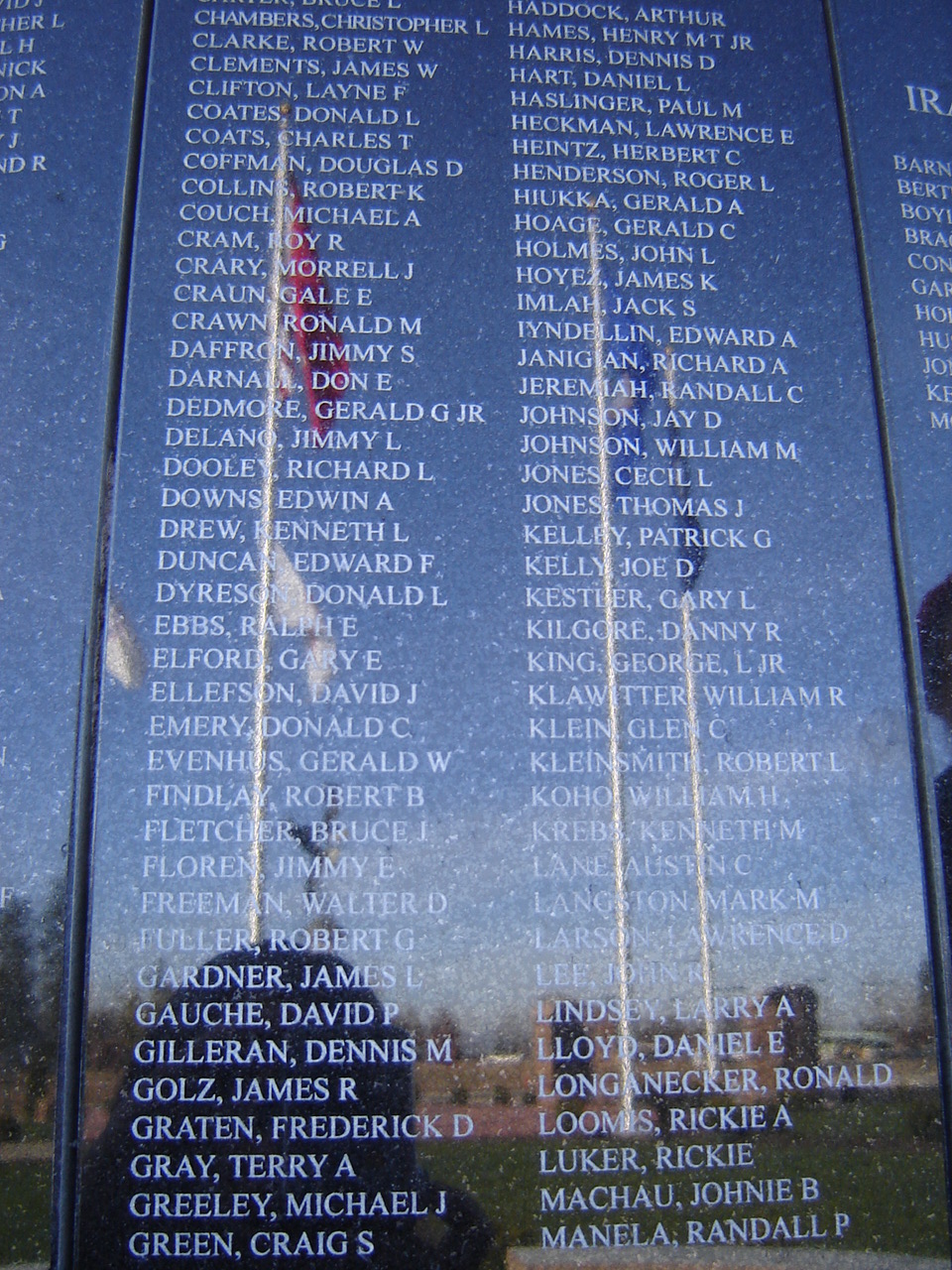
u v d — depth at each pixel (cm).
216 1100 153
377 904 160
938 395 190
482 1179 153
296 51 199
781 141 201
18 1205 149
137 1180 151
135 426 177
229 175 190
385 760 165
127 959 157
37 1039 154
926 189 201
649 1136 155
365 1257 150
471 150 196
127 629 168
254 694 166
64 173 188
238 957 157
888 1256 154
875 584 178
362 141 194
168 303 183
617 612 174
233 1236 150
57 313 181
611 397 184
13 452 175
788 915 164
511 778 166
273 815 162
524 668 170
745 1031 160
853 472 183
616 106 201
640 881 163
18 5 198
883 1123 158
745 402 186
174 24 198
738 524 179
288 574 172
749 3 209
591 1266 151
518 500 177
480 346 184
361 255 188
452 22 203
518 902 161
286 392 179
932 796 170
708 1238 153
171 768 163
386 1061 155
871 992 162
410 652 169
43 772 163
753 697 172
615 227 193
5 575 170
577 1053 157
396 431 179
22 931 157
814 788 169
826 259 195
